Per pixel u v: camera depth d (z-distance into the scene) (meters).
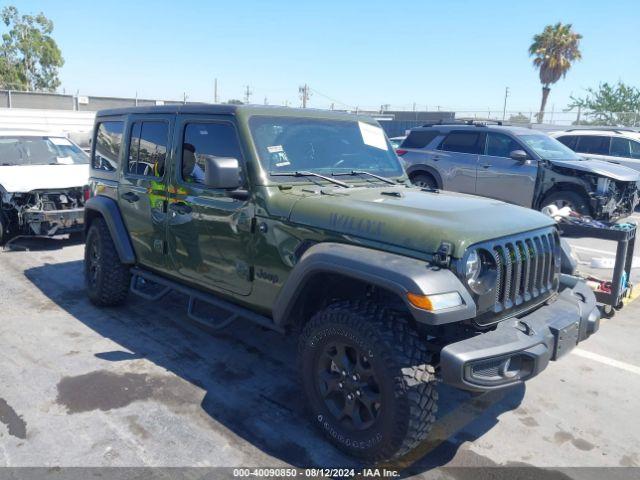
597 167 9.26
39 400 3.67
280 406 3.69
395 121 30.94
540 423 3.61
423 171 11.05
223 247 3.90
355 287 3.34
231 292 3.93
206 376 4.09
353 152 4.27
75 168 8.53
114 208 5.10
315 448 3.22
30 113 24.73
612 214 9.30
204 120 4.07
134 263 5.07
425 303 2.62
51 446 3.17
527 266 3.16
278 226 3.49
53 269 6.91
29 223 7.59
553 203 9.40
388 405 2.82
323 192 3.64
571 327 3.16
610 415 3.73
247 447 3.21
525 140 9.87
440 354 2.79
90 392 3.79
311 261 3.12
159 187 4.49
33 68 43.09
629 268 5.65
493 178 9.99
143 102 28.12
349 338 2.97
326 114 4.30
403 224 2.98
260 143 3.75
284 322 3.46
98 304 5.42
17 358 4.31
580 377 4.28
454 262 2.78
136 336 4.80
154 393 3.81
